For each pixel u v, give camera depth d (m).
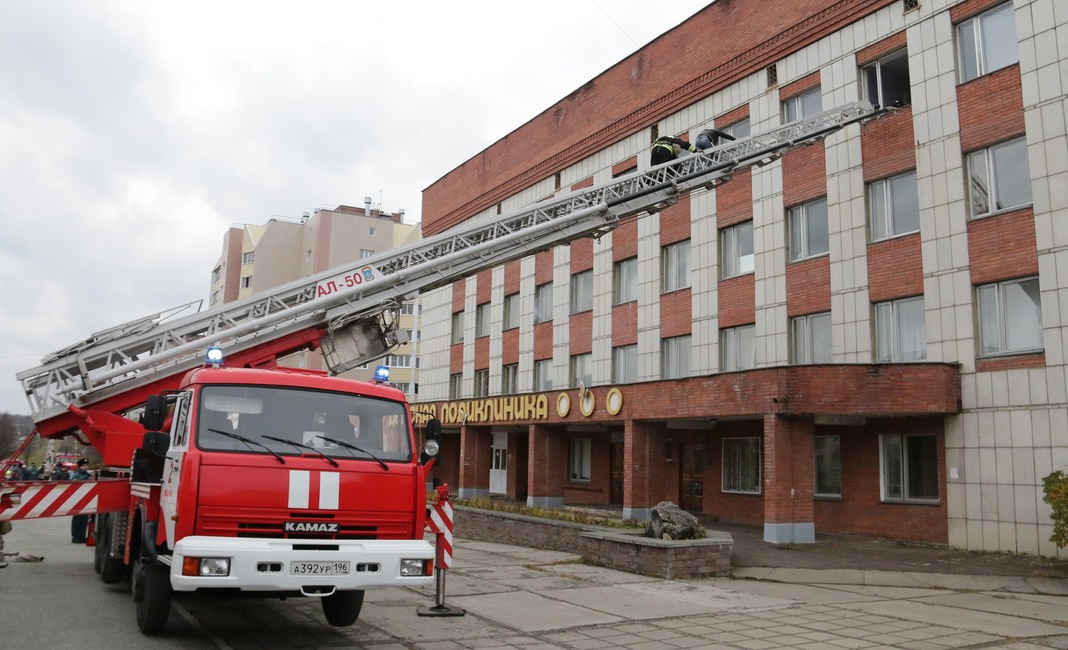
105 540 11.35
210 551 6.55
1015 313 16.30
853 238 19.62
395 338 13.73
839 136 20.25
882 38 19.44
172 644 7.67
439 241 14.05
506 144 36.25
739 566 13.66
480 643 7.98
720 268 23.77
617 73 29.14
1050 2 16.06
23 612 9.12
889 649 7.90
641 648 7.87
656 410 22.14
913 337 18.30
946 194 17.64
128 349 11.69
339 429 7.81
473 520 19.58
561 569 13.42
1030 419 15.58
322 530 7.20
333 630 8.48
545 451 28.36
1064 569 13.55
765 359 21.77
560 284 31.47
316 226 75.44
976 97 17.27
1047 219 15.73
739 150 17.36
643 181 15.97
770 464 17.55
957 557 15.11
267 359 12.41
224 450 7.18
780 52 22.28
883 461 18.59
